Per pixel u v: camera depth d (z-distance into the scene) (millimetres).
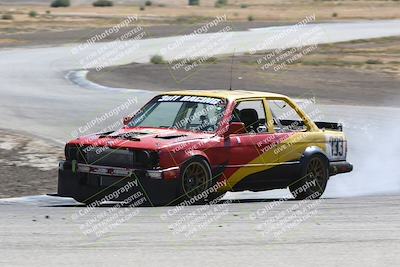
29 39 151625
